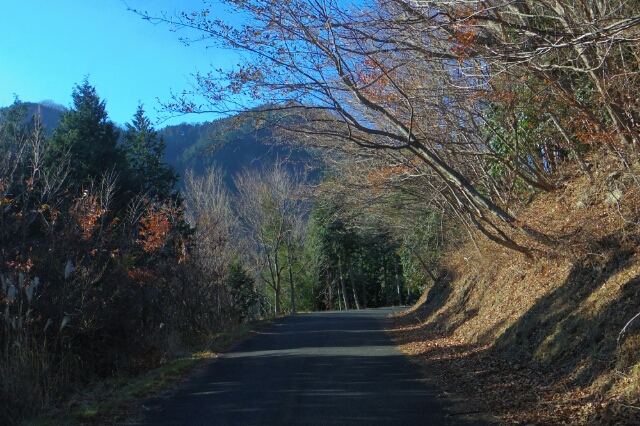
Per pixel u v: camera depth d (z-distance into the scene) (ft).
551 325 35.63
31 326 39.19
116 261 52.34
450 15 34.04
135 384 37.22
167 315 64.34
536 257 47.26
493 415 25.63
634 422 21.24
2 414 29.37
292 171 139.44
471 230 66.03
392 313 107.04
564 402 25.91
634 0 33.24
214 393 33.19
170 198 79.71
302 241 174.91
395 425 24.45
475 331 50.08
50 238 44.45
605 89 37.88
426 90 46.80
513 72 41.96
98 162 80.59
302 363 42.91
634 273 31.50
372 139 53.72
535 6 39.58
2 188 41.29
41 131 52.65
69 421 27.84
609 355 27.12
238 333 71.67
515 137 49.85
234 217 137.80
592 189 45.42
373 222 98.37
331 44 39.11
